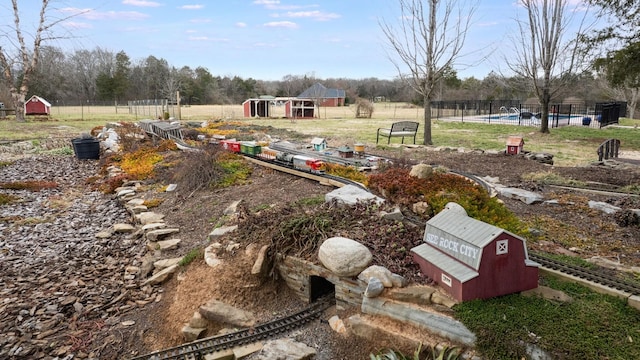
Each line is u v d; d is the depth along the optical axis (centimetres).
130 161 1452
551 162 1302
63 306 585
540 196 832
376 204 658
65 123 3094
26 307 578
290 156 1042
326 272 510
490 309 404
